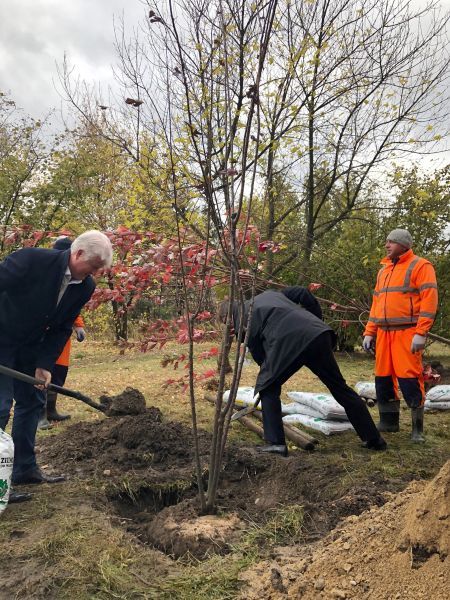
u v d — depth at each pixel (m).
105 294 4.86
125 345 5.04
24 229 5.41
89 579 2.85
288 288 5.37
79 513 3.62
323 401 5.73
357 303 7.31
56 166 14.66
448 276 11.00
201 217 4.92
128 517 3.93
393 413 5.65
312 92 8.78
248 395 6.57
